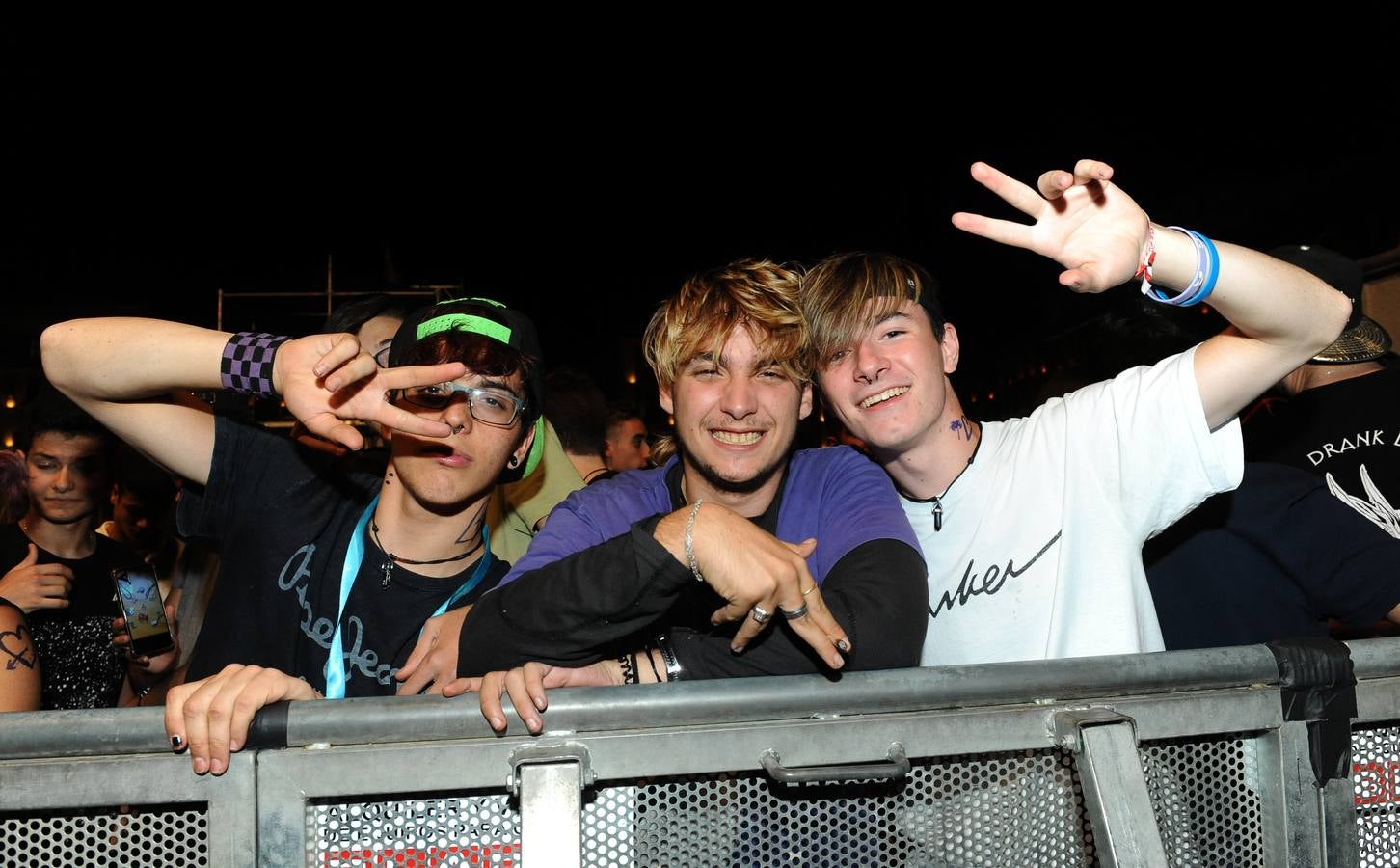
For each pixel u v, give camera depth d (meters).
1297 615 1.67
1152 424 1.48
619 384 10.70
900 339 1.58
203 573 2.81
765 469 1.55
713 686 1.05
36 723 0.96
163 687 2.34
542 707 1.01
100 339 1.50
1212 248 1.28
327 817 1.01
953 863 1.09
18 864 0.98
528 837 0.97
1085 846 1.13
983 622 1.56
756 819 1.06
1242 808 1.17
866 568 1.32
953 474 1.65
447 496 1.52
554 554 1.42
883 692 1.07
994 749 1.09
